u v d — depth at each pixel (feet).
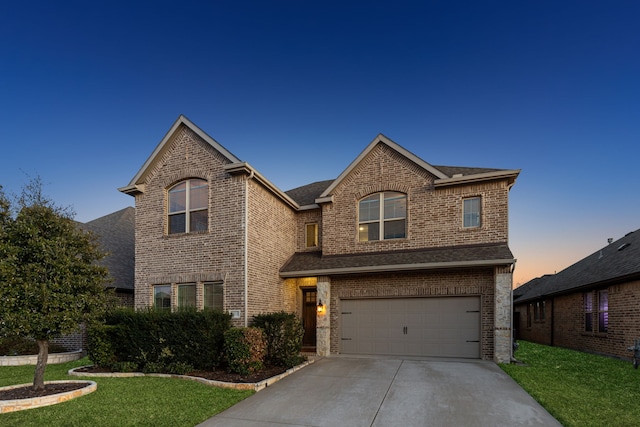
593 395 22.63
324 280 41.47
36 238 22.52
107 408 20.17
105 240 54.75
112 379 28.45
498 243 37.63
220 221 38.50
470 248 38.24
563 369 31.65
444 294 37.99
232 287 36.88
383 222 43.42
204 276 38.24
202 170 40.24
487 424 17.98
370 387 25.57
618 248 53.16
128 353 33.12
